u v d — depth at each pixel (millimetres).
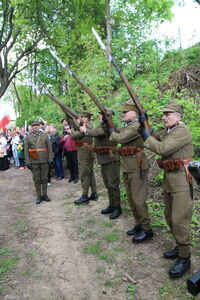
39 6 12141
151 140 2666
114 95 8297
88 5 11273
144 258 3021
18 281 2844
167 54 7906
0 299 2572
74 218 4480
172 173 2648
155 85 6840
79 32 10789
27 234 4031
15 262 3221
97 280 2762
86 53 9016
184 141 2580
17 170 10711
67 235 3863
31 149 5555
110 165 4164
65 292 2625
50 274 2938
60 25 12492
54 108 10672
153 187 4852
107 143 4164
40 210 5152
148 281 2639
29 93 15492
